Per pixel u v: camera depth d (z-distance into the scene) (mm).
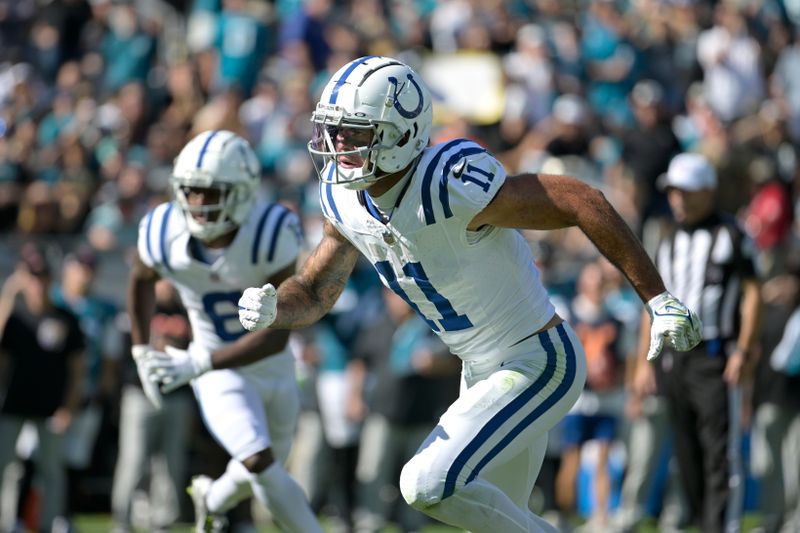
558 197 12180
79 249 26531
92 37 40344
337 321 26422
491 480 13656
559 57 40344
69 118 35062
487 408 12867
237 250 16719
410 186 12398
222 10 42312
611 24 41875
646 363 21828
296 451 26031
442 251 12602
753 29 43406
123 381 24453
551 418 13156
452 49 40562
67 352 24359
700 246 20625
